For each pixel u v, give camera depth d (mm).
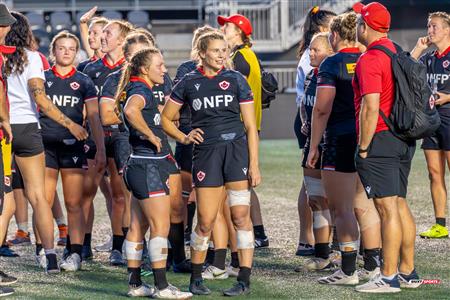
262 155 43625
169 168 14875
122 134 17906
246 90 14844
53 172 18281
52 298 15211
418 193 28953
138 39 16125
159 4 66438
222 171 14891
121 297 15195
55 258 17547
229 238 16984
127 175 14812
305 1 62062
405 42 63062
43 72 17109
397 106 14672
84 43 21672
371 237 16234
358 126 15125
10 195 16969
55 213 21281
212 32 15016
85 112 19078
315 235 17562
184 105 15109
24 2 66688
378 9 14883
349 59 15961
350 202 16062
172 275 17109
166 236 14859
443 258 18391
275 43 62844
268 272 17375
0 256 19641
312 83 17641
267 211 25953
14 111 16891
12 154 18812
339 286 15898
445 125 20703
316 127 16031
